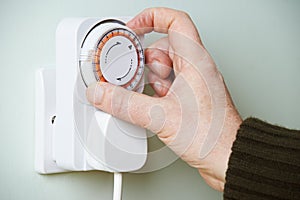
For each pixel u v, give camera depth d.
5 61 0.51
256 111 0.69
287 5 0.70
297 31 0.71
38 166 0.52
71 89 0.50
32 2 0.52
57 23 0.53
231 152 0.51
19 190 0.52
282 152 0.52
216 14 0.64
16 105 0.51
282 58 0.70
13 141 0.51
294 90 0.72
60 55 0.50
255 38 0.68
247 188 0.51
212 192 0.65
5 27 0.51
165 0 0.60
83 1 0.55
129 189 0.59
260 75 0.69
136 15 0.54
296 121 0.72
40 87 0.52
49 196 0.53
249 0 0.67
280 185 0.51
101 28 0.49
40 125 0.52
